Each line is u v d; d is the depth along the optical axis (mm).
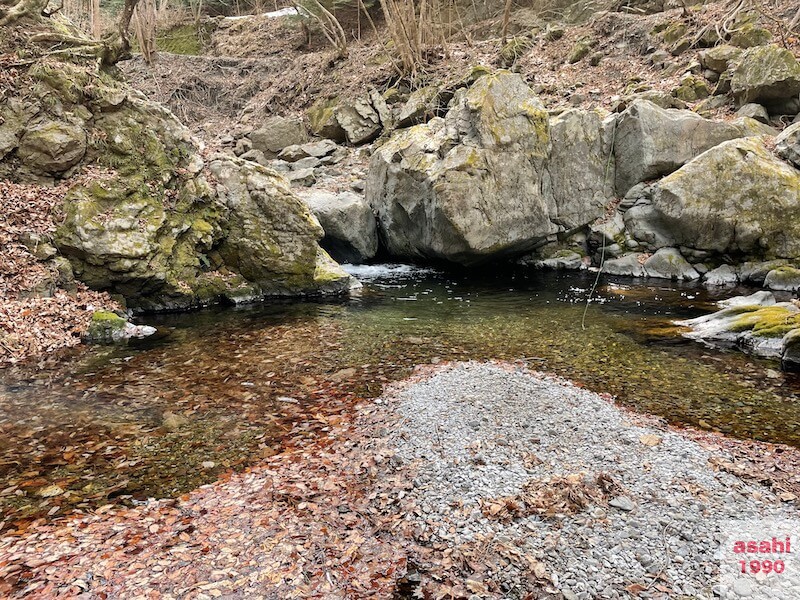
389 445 6523
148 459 6340
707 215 15234
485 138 15977
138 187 13164
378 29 31766
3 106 12477
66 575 4461
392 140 18953
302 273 14547
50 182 12625
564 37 25547
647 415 7352
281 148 25266
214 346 10398
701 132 16703
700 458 6148
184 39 37156
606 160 17594
